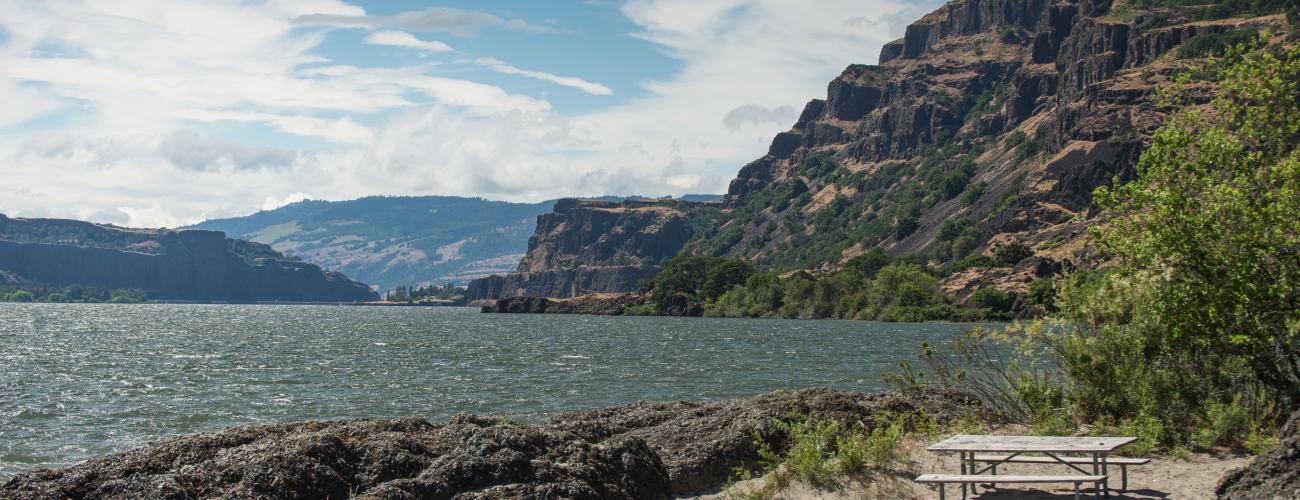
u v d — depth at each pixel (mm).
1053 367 23172
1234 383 17703
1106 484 12984
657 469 15156
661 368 57406
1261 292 15984
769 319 186125
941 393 22938
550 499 12500
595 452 14523
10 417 33875
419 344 88500
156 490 11859
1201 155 16844
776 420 18312
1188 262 16719
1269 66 16562
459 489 12781
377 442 13938
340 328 136500
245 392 42875
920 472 15562
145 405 37750
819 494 14547
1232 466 14586
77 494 11820
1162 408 17312
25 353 73312
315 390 43750
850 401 20484
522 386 45719
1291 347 16828
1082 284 19625
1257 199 16281
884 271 180250
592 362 63000
